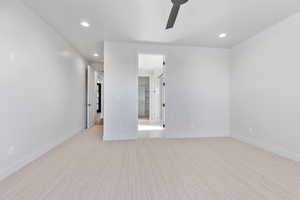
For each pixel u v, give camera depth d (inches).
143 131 165.3
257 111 115.2
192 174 71.9
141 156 94.3
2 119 67.1
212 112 145.0
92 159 89.1
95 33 114.7
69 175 70.3
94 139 133.5
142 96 317.4
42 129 95.6
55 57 110.5
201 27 105.2
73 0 76.4
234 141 129.0
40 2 77.9
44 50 97.0
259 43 113.6
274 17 92.8
